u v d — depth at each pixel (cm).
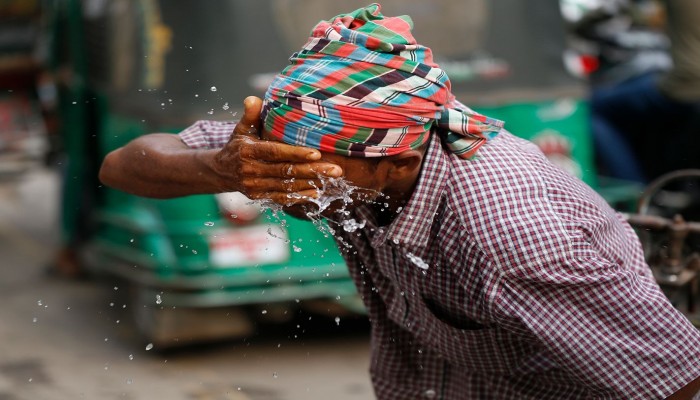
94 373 539
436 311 247
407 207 224
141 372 539
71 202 752
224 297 529
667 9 633
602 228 223
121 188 273
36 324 645
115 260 619
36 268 825
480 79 573
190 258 526
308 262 533
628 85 677
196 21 518
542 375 248
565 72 588
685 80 633
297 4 530
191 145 265
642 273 243
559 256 212
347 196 217
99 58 648
